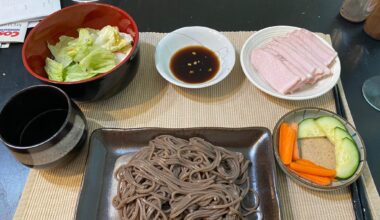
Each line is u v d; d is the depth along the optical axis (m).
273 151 0.41
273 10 0.61
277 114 0.48
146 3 0.62
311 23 0.59
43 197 0.40
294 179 0.40
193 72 0.51
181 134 0.43
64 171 0.42
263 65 0.49
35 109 0.42
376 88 0.50
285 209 0.39
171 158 0.40
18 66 0.53
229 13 0.61
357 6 0.57
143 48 0.55
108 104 0.49
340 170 0.40
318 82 0.49
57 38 0.50
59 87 0.41
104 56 0.46
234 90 0.51
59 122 0.42
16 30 0.57
